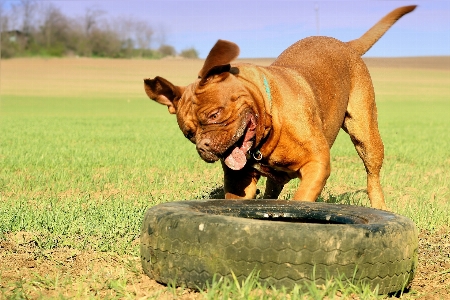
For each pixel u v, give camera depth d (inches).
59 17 1467.8
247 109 88.5
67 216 106.3
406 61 1636.3
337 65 109.5
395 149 259.9
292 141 93.7
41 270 83.4
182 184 153.3
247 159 95.9
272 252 71.4
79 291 74.1
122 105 697.0
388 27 122.6
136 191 144.6
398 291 76.7
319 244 71.4
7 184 149.4
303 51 108.7
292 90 95.1
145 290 75.5
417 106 688.4
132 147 255.8
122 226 100.3
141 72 1290.6
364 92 113.9
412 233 77.5
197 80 90.8
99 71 1310.3
